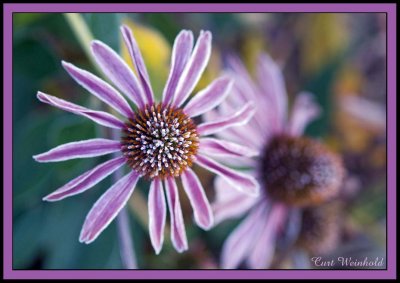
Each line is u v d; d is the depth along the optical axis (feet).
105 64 1.02
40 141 1.25
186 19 1.47
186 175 1.07
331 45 1.72
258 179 1.31
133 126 1.04
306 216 1.43
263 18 1.58
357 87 1.79
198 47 1.05
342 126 1.69
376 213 1.60
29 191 1.25
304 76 1.71
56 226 1.35
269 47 1.68
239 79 1.28
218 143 1.07
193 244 1.36
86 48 1.11
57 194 0.99
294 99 1.66
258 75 1.33
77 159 1.21
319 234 1.42
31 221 1.36
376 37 1.84
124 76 1.03
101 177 1.03
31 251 1.34
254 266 1.31
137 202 1.28
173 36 1.35
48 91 1.28
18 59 1.24
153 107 1.05
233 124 1.09
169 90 1.06
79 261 1.33
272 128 1.33
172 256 1.34
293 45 1.71
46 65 1.25
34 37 1.22
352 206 1.59
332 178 1.33
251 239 1.32
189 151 1.06
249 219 1.32
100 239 1.34
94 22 1.12
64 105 0.98
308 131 1.52
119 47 1.12
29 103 1.30
